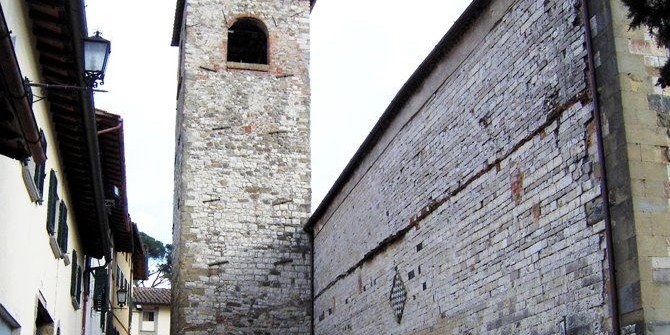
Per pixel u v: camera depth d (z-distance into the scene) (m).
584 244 13.17
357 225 25.69
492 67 17.05
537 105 15.06
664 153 12.28
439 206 19.38
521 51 15.82
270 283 30.58
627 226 11.98
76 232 21.30
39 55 12.73
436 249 19.38
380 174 23.77
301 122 32.91
